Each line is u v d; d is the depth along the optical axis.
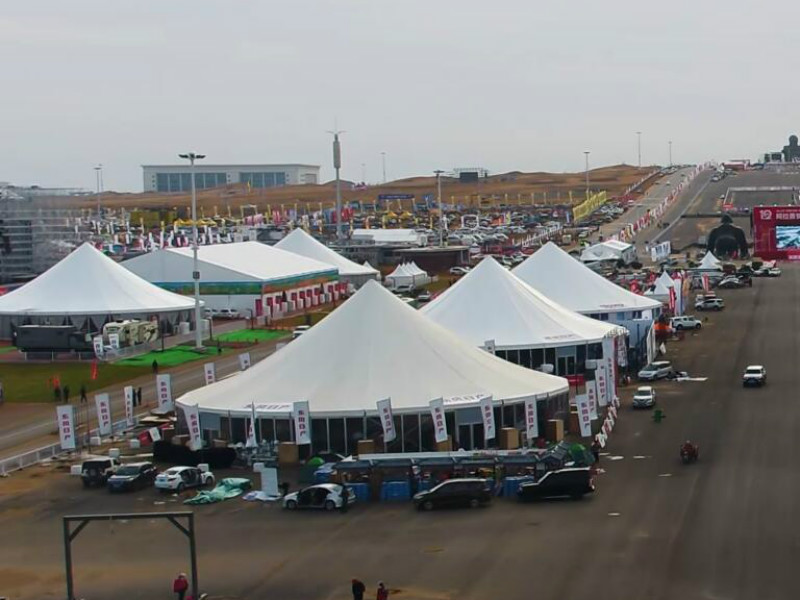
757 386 83.94
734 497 52.22
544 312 90.25
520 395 65.81
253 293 148.00
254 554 46.44
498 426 64.94
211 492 56.91
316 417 62.84
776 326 121.25
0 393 87.75
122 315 122.88
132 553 47.56
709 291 158.12
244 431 65.00
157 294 129.88
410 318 70.44
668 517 49.22
